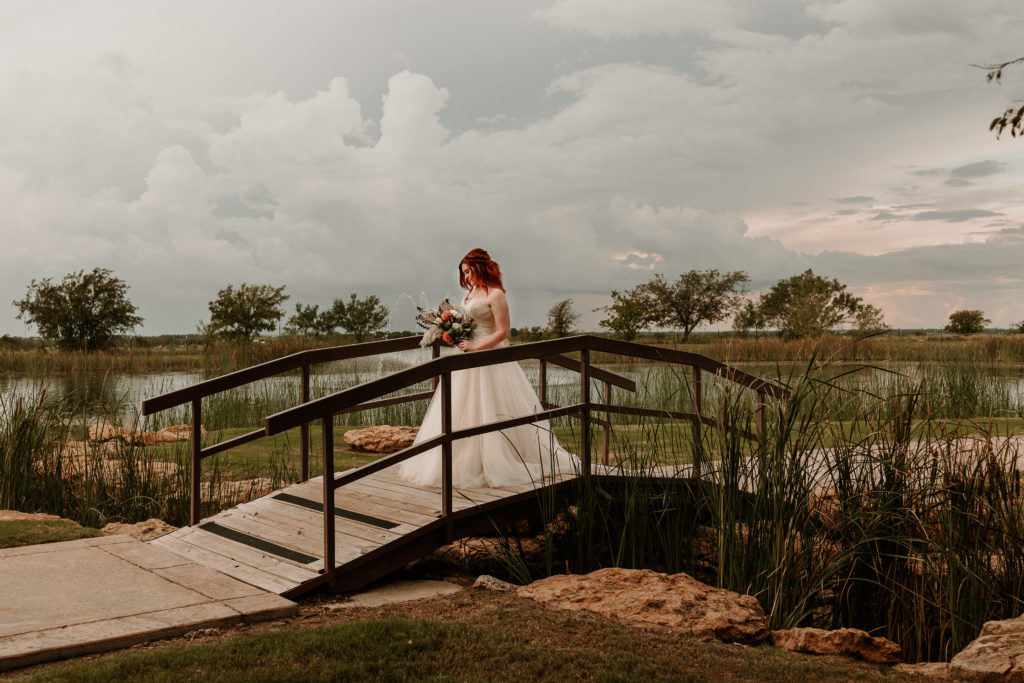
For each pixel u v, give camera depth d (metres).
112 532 5.99
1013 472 5.31
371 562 4.93
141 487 7.58
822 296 39.88
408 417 13.97
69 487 7.51
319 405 4.61
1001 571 5.04
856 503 5.26
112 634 3.62
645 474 6.20
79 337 37.53
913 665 3.98
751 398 5.96
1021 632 3.98
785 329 42.94
